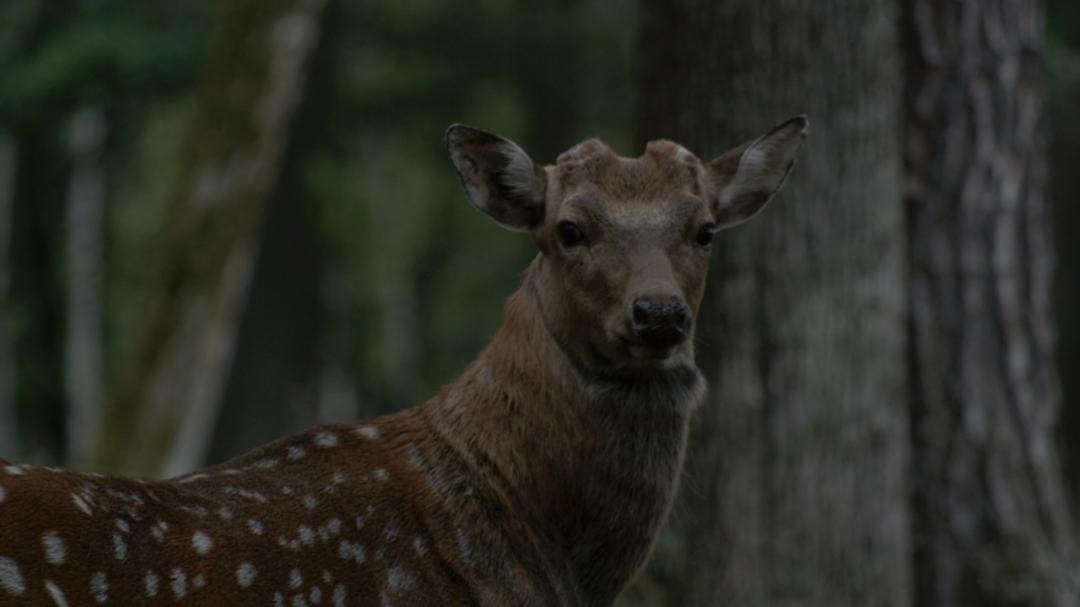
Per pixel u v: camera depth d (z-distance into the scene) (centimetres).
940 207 1230
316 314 3312
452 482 695
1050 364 1260
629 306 658
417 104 3938
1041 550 1216
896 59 1116
